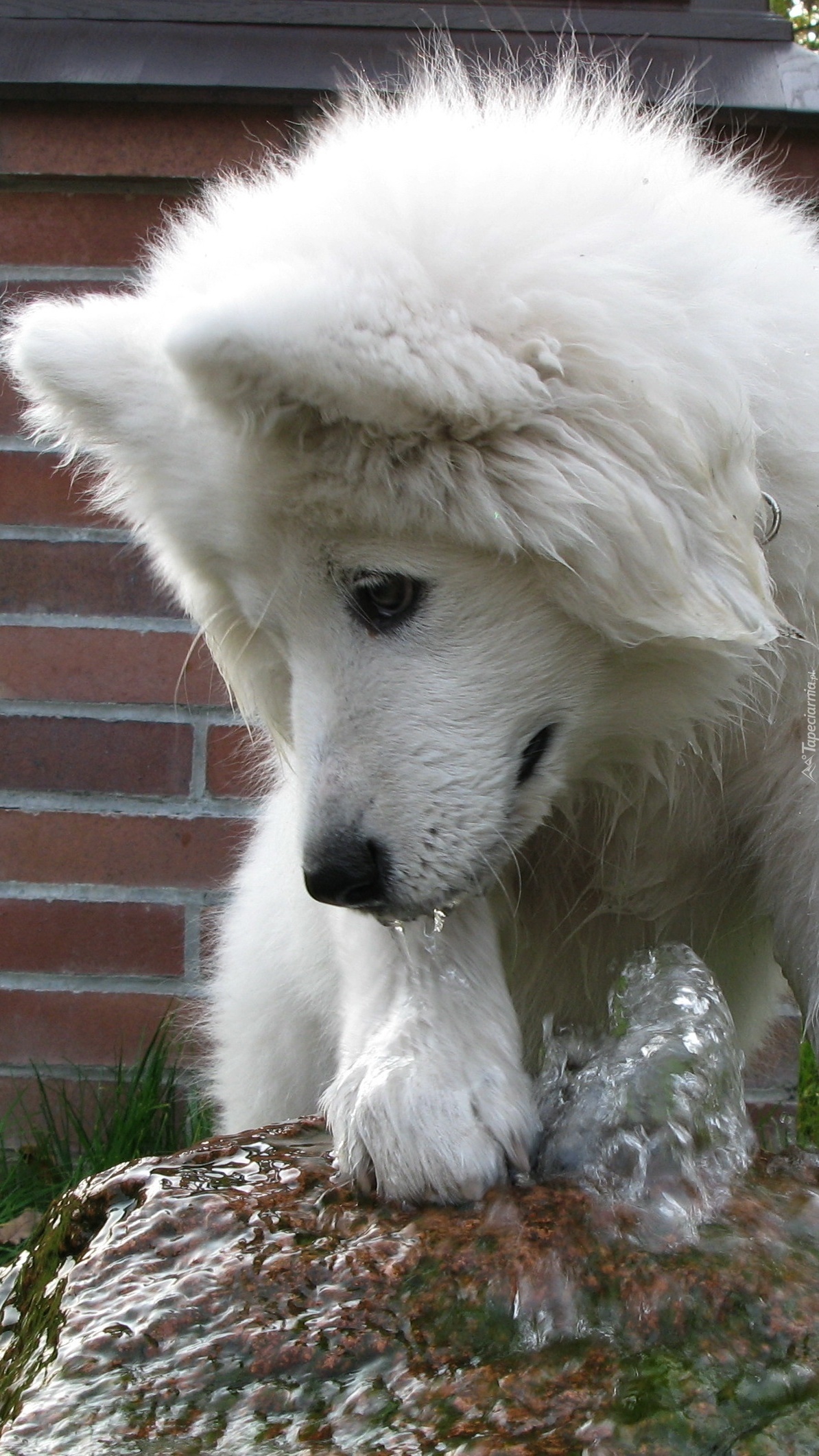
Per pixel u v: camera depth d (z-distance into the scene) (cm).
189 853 337
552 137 187
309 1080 272
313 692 178
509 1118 170
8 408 328
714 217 188
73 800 337
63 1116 336
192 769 335
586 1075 179
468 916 192
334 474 164
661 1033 176
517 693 178
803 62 320
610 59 313
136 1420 131
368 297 152
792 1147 183
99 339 189
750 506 171
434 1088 169
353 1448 125
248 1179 167
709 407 166
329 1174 169
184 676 320
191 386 158
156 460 184
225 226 188
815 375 184
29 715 335
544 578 172
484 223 164
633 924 229
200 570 200
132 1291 147
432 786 173
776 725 196
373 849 172
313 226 167
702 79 313
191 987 338
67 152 324
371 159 179
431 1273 146
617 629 175
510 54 277
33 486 330
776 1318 139
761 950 240
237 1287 146
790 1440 126
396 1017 184
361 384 152
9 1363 150
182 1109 331
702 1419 128
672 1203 155
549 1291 143
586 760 199
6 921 339
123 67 315
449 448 161
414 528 168
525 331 161
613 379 162
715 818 212
